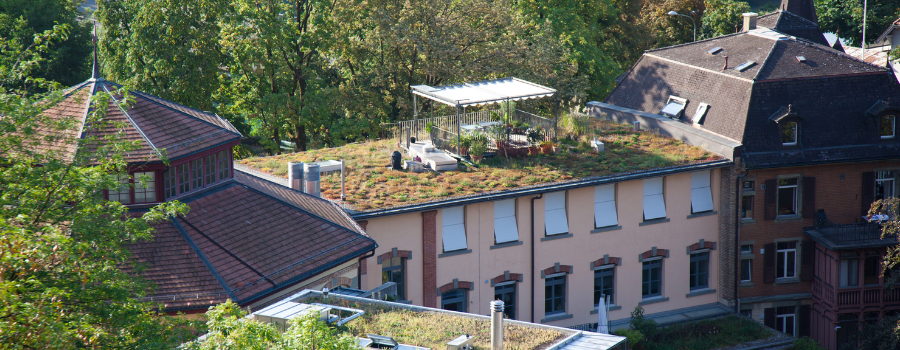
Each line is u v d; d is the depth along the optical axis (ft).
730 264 138.51
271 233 99.66
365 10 188.85
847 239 134.31
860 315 136.87
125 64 179.42
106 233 64.80
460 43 189.98
